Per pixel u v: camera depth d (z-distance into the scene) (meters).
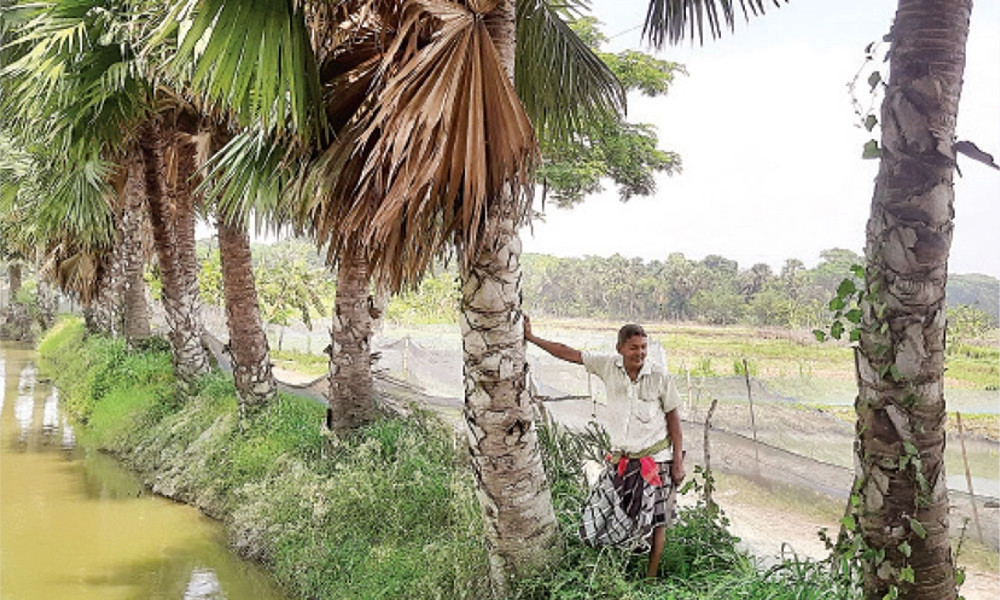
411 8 4.46
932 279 3.19
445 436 8.43
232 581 7.53
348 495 7.40
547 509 5.06
